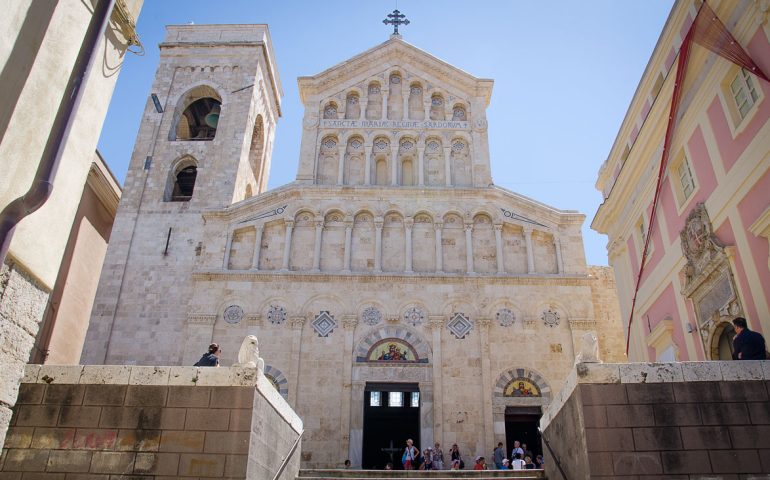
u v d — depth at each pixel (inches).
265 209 1406.3
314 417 1196.5
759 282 613.6
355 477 757.9
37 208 412.8
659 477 472.1
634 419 490.6
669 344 838.5
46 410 524.7
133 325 1318.9
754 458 474.0
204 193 1507.1
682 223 788.6
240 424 516.4
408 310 1298.0
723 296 685.3
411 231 1384.1
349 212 1396.4
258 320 1277.1
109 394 530.3
